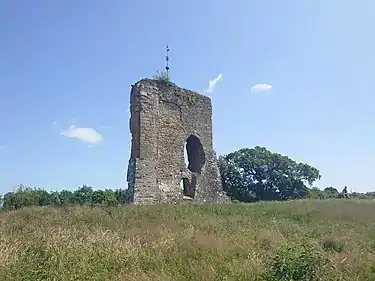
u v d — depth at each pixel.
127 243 8.27
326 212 16.41
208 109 22.97
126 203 17.89
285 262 6.37
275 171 53.75
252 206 18.88
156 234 9.76
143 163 18.52
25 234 9.19
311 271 6.19
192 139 22.23
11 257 6.84
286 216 15.92
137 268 6.98
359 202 19.12
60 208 16.52
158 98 19.98
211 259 7.58
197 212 15.20
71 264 6.88
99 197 32.31
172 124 20.48
